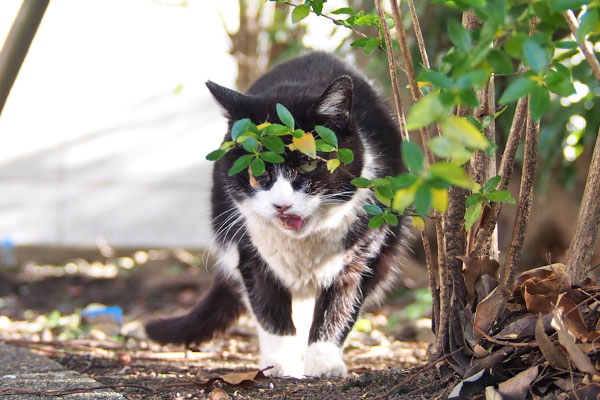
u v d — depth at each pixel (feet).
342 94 9.48
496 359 6.52
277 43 22.07
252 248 10.52
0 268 24.52
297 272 10.40
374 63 16.66
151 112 27.20
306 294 11.03
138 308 19.39
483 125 6.65
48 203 26.35
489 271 7.30
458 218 7.26
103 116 26.78
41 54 26.00
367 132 10.85
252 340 14.20
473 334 7.00
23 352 10.61
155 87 27.14
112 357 11.18
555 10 4.53
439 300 7.63
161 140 27.32
